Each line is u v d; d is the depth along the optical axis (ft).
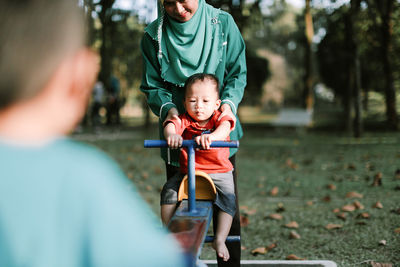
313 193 19.76
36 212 2.68
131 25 52.70
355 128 42.68
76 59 2.84
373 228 14.17
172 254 2.93
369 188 20.21
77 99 2.95
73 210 2.74
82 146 3.01
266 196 19.66
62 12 2.78
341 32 52.54
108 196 2.82
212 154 7.88
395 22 44.86
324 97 87.71
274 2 50.14
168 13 8.25
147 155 33.17
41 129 2.83
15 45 2.67
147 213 3.13
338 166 26.58
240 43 8.95
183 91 8.76
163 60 8.57
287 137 48.32
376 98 58.95
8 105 2.72
